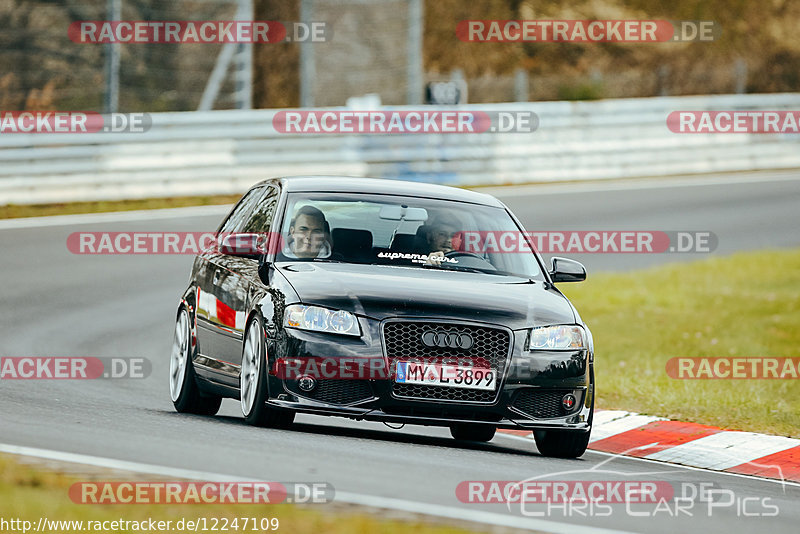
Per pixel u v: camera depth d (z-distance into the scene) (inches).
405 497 860.0
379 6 5703.7
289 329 1135.6
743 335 2169.0
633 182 4138.8
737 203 3782.0
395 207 1310.3
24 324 2016.5
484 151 3978.8
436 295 1165.1
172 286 2453.2
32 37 5231.3
